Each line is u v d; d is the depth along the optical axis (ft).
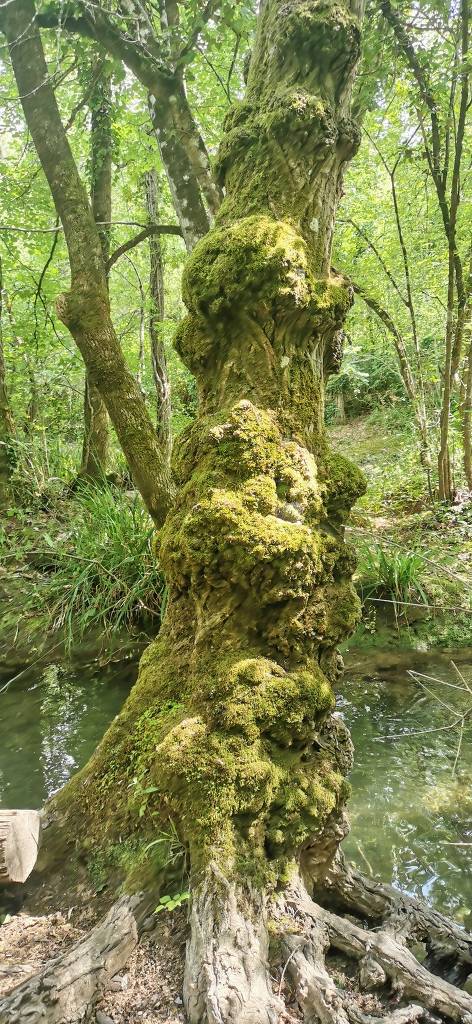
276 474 6.20
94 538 16.63
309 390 6.73
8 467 19.80
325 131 6.62
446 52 14.90
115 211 33.58
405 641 13.74
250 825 5.36
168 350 29.81
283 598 5.94
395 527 19.02
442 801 8.57
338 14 6.54
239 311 6.47
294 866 5.58
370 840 7.78
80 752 10.39
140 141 18.92
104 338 9.36
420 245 21.58
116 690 12.52
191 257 6.78
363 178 23.32
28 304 22.20
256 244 6.22
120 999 4.58
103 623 14.88
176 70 10.62
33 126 8.91
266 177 6.72
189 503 6.45
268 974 4.62
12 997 4.48
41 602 15.46
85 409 21.94
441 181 17.13
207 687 5.84
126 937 4.92
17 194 19.81
